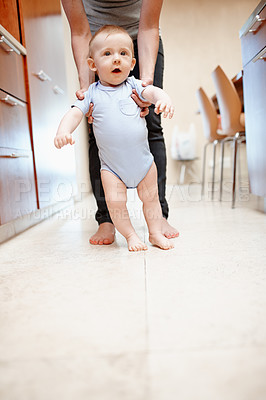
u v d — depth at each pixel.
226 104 2.21
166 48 4.65
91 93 1.15
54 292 0.80
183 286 0.80
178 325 0.61
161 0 1.17
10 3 1.63
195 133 4.55
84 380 0.47
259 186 1.78
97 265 1.00
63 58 2.56
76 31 1.26
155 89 1.07
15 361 0.53
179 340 0.56
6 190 1.42
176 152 4.38
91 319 0.65
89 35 1.27
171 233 1.31
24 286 0.86
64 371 0.50
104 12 1.34
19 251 1.25
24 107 1.70
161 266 0.96
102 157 1.17
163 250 1.13
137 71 1.35
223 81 2.16
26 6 1.76
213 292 0.76
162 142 1.38
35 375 0.49
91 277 0.90
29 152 1.73
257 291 0.75
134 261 1.02
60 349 0.55
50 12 2.25
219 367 0.49
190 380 0.46
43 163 1.92
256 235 1.30
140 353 0.53
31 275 0.94
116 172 1.15
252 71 1.74
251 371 0.48
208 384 0.45
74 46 1.26
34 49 1.86
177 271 0.91
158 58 1.35
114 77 1.11
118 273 0.92
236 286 0.79
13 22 1.64
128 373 0.48
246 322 0.62
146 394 0.44
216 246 1.16
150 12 1.18
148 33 1.21
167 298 0.73
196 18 4.62
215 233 1.36
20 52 1.67
